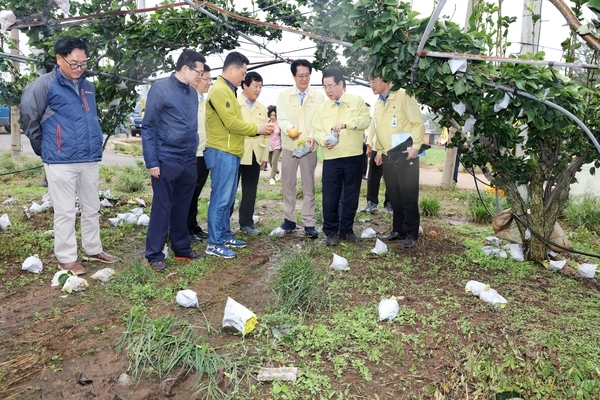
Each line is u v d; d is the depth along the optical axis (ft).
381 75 14.62
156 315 12.50
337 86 18.25
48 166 14.47
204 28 19.34
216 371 9.74
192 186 16.33
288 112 20.26
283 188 21.39
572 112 14.35
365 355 10.70
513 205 18.11
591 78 16.72
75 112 14.53
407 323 12.24
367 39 13.41
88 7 17.17
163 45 19.74
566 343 11.55
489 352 10.79
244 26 20.25
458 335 11.73
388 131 18.71
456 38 13.50
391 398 9.23
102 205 25.09
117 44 18.84
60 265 15.39
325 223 19.69
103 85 19.69
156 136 15.20
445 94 15.23
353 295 14.16
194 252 17.52
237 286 14.83
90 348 10.79
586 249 20.33
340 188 19.47
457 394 9.36
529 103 13.89
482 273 16.63
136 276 14.62
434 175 55.72
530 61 11.56
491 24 17.60
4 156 41.42
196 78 15.21
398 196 19.83
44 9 16.48
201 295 13.96
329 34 17.26
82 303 13.17
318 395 9.25
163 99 14.88
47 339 11.15
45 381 9.61
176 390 9.43
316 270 16.07
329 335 11.30
